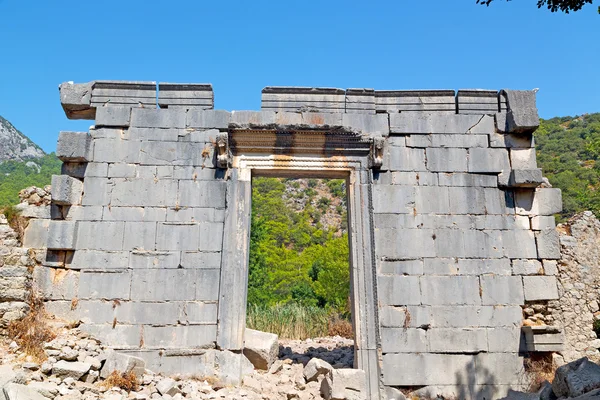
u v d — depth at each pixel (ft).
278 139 37.40
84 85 38.34
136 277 34.94
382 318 34.94
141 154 37.22
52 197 35.12
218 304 34.58
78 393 26.71
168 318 34.32
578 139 220.23
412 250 36.37
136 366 31.04
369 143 37.68
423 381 34.06
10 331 31.42
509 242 37.11
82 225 35.68
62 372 28.94
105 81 38.47
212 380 32.99
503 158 38.58
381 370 33.63
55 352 30.37
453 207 37.45
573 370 26.99
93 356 31.89
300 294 111.65
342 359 41.73
